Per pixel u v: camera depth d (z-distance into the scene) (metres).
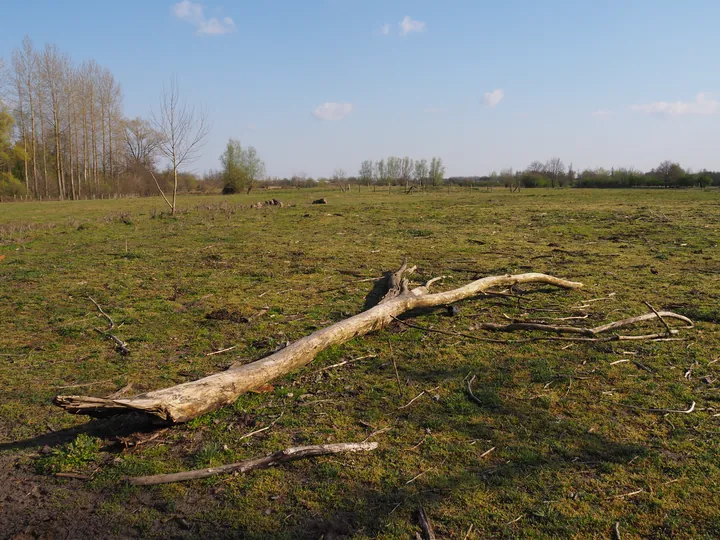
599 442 3.72
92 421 4.21
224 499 3.20
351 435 3.91
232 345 5.97
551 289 8.33
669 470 3.35
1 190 45.69
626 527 2.84
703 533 2.77
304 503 3.12
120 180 57.28
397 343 5.92
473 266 10.35
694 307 6.96
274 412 4.31
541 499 3.10
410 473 3.40
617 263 10.31
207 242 14.04
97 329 6.56
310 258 11.46
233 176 55.53
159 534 2.92
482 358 5.41
